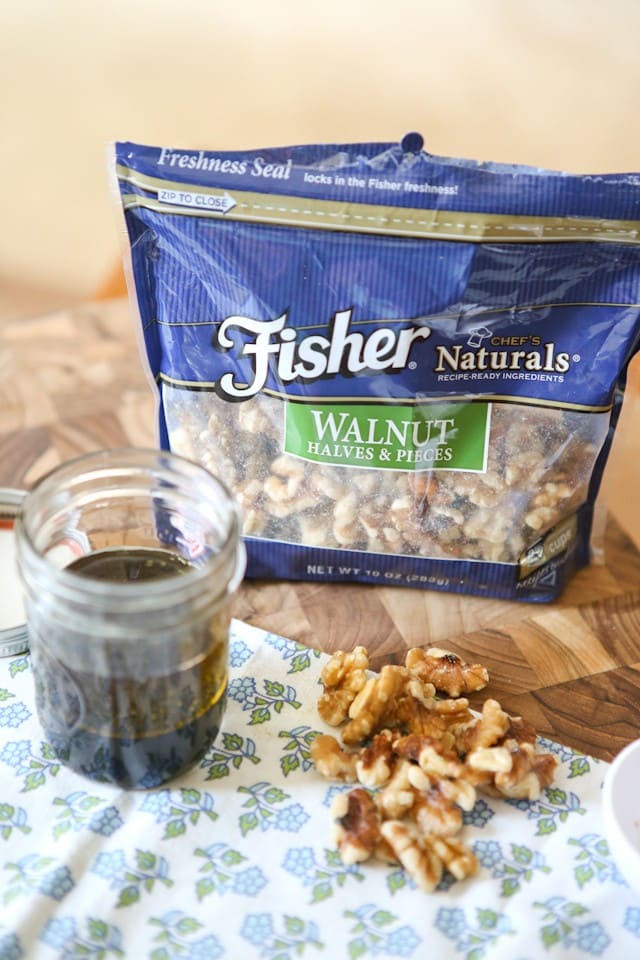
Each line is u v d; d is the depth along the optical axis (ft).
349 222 1.75
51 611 1.49
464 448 1.89
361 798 1.62
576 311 1.81
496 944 1.50
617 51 4.88
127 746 1.58
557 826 1.63
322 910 1.53
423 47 4.86
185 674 1.55
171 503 1.69
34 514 1.55
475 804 1.65
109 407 2.22
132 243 1.82
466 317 1.81
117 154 1.77
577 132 4.45
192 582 1.47
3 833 1.59
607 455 1.95
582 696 1.80
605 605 1.96
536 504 1.90
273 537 1.94
